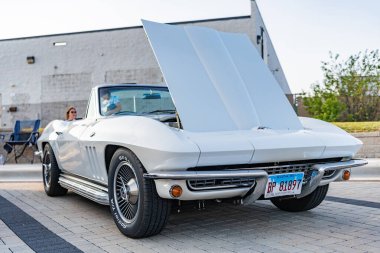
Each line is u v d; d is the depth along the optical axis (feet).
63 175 17.24
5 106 64.95
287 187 11.02
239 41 14.14
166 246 10.35
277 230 11.85
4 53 64.95
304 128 12.89
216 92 12.01
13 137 32.99
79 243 10.83
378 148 28.48
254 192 10.55
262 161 10.40
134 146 10.02
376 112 43.34
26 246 10.66
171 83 11.37
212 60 12.72
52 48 63.16
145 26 12.03
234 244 10.48
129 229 10.83
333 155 11.68
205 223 12.77
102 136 11.59
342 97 44.16
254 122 12.00
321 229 11.88
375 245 10.22
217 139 10.03
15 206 16.19
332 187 19.90
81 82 61.82
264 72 13.67
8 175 24.98
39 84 63.62
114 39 60.59
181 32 12.85
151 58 59.00
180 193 9.74
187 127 10.81
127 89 14.92
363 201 16.08
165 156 9.41
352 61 44.37
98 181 13.20
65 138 15.02
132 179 10.79
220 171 9.83
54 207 15.85
